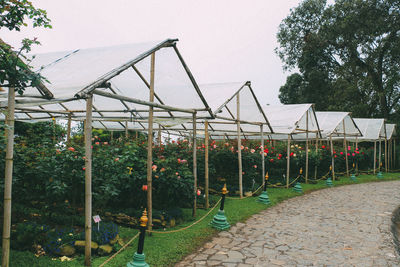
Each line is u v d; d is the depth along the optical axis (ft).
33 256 12.99
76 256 13.50
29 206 20.31
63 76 15.37
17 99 14.40
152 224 18.62
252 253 15.99
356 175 55.36
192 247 16.30
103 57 17.49
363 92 76.48
